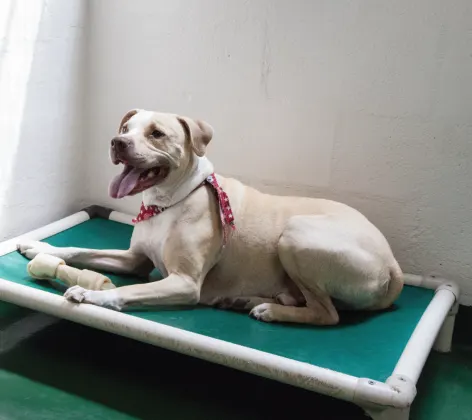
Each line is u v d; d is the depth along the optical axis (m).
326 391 1.03
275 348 1.15
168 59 1.61
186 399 1.20
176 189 1.26
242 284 1.32
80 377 1.24
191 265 1.24
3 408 1.13
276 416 1.17
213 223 1.27
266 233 1.29
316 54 1.46
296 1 1.44
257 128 1.56
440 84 1.37
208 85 1.58
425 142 1.42
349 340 1.19
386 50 1.40
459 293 1.43
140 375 1.27
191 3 1.54
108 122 1.72
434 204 1.45
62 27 1.59
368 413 1.03
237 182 1.34
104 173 1.77
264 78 1.52
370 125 1.45
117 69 1.68
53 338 1.37
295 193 1.57
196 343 1.10
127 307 1.21
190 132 1.22
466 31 1.33
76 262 1.41
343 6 1.41
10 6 1.44
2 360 1.28
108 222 1.72
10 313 1.46
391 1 1.37
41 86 1.58
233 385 1.26
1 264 1.40
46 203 1.68
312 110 1.50
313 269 1.23
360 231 1.26
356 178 1.50
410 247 1.50
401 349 1.17
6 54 1.46
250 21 1.49
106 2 1.63
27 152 1.58
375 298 1.28
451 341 1.44
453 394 1.27
